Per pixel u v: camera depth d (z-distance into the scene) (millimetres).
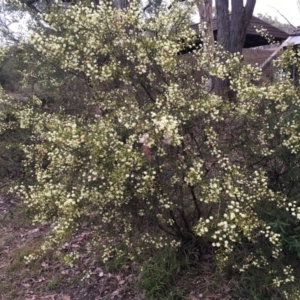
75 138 2857
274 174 3342
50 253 4168
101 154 2803
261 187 3029
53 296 3547
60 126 3256
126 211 3215
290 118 3113
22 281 3850
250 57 13102
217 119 2988
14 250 4438
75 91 5121
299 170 3189
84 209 3088
